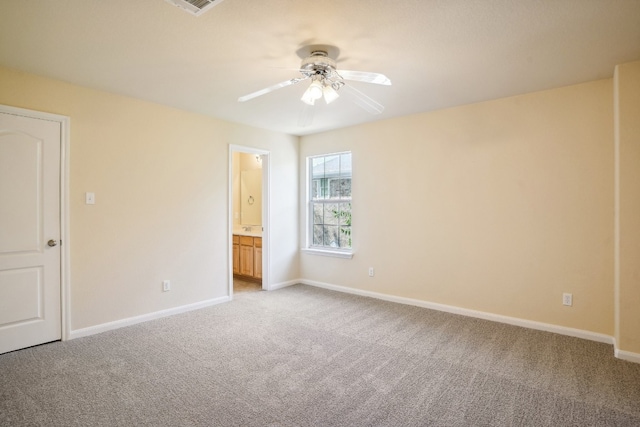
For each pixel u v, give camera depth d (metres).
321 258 5.02
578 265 3.06
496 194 3.48
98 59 2.52
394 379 2.34
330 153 4.89
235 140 4.40
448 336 3.10
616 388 2.21
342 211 4.87
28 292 2.83
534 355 2.71
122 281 3.37
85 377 2.37
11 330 2.75
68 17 1.95
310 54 2.42
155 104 3.60
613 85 2.85
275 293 4.68
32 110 2.80
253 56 2.48
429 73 2.79
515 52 2.41
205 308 3.99
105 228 3.25
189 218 3.92
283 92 3.24
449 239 3.80
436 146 3.87
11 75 2.70
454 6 1.86
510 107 3.38
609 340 2.92
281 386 2.25
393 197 4.23
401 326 3.37
